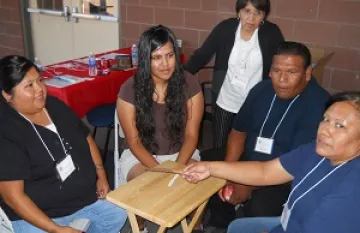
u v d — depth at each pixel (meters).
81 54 4.89
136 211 1.39
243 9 2.33
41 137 1.51
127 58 3.06
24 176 1.44
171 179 1.59
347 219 1.10
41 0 4.92
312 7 3.27
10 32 5.24
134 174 1.97
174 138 2.02
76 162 1.63
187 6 3.83
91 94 2.65
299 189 1.28
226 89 2.59
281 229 1.39
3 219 1.31
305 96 1.78
